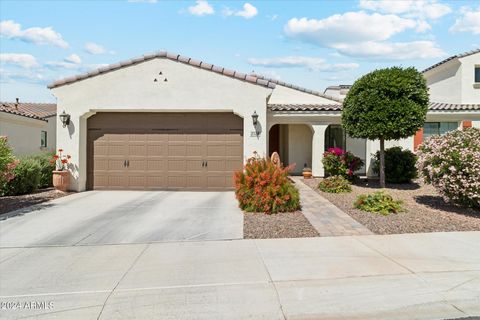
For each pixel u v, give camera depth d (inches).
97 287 198.7
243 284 200.5
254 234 304.0
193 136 561.6
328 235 298.5
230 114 559.8
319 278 207.5
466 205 381.1
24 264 236.5
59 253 259.4
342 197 475.5
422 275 210.1
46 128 947.3
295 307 174.7
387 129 484.7
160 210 410.3
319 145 671.1
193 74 543.8
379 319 165.2
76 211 406.3
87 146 563.5
